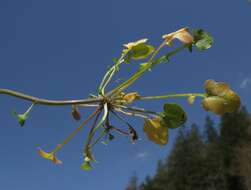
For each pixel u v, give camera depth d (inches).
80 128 6.9
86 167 7.1
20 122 5.9
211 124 281.3
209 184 258.5
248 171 244.8
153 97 6.9
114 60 7.3
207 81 6.8
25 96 5.9
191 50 6.9
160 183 288.5
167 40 7.0
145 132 7.1
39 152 7.0
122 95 6.8
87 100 6.5
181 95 6.9
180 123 7.0
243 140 260.1
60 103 6.1
